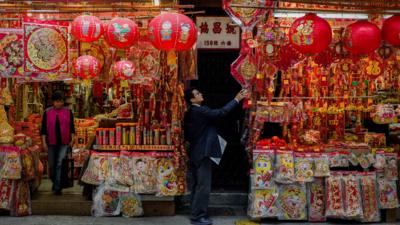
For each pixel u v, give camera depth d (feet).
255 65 21.47
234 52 25.80
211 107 26.08
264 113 22.11
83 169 22.95
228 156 26.23
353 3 19.93
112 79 22.85
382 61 22.68
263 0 20.81
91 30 19.80
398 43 19.16
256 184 21.42
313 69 23.90
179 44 19.24
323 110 24.20
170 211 22.77
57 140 24.62
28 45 21.20
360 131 25.12
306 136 22.77
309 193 21.88
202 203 21.34
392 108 23.18
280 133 25.05
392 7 20.12
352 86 24.21
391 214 22.09
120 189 22.40
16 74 21.40
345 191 21.57
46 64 21.47
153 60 22.27
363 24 19.12
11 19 21.35
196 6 25.09
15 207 22.44
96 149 22.95
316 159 21.50
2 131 22.81
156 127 23.02
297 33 18.85
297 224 21.56
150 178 22.54
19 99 29.37
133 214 22.40
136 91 23.35
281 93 23.56
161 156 22.63
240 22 21.09
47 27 21.40
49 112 24.80
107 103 33.53
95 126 29.89
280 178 21.38
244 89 21.44
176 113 22.52
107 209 22.54
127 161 22.56
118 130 22.88
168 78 22.82
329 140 24.26
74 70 21.12
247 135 23.82
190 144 21.79
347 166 21.90
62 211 22.81
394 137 25.05
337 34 21.97
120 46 20.13
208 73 26.00
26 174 22.49
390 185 22.03
